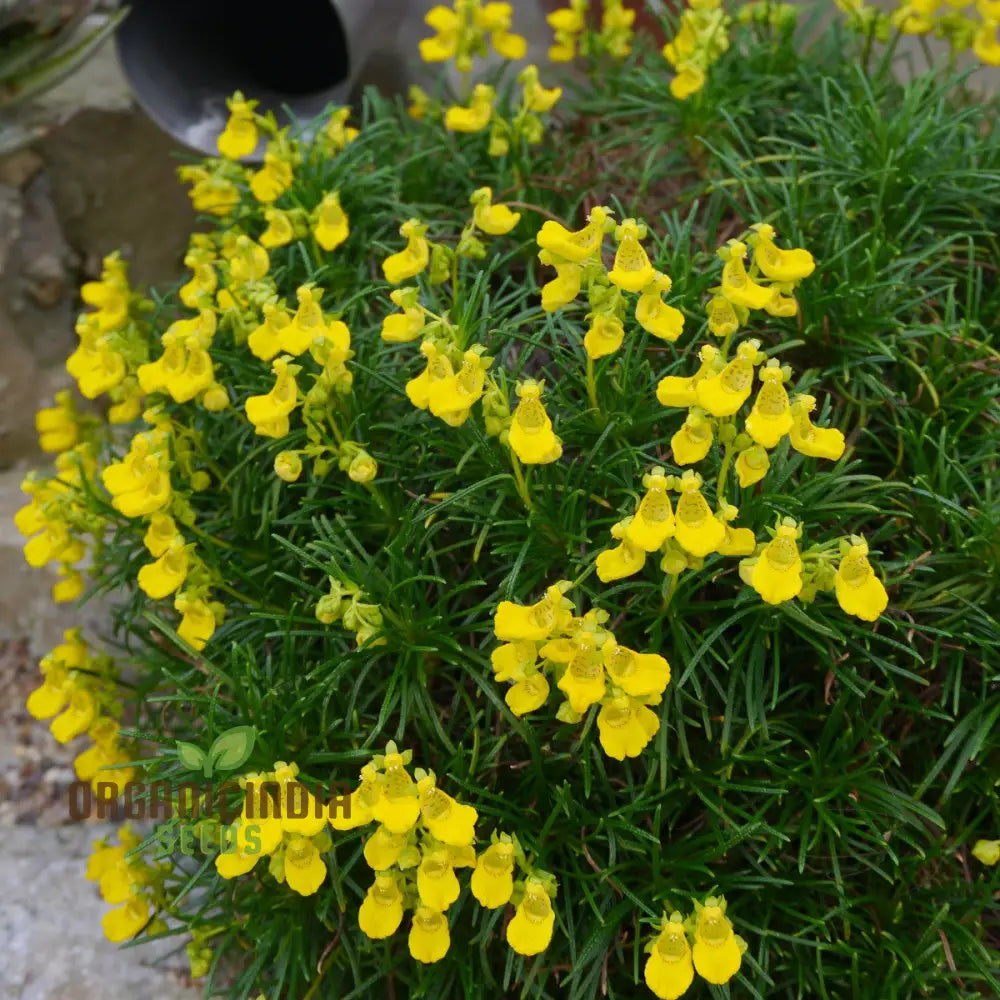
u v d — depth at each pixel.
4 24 0.50
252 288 0.37
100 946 0.44
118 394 0.42
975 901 0.35
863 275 0.41
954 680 0.36
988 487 0.36
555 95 0.46
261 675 0.36
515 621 0.29
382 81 0.57
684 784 0.35
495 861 0.30
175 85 0.56
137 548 0.43
